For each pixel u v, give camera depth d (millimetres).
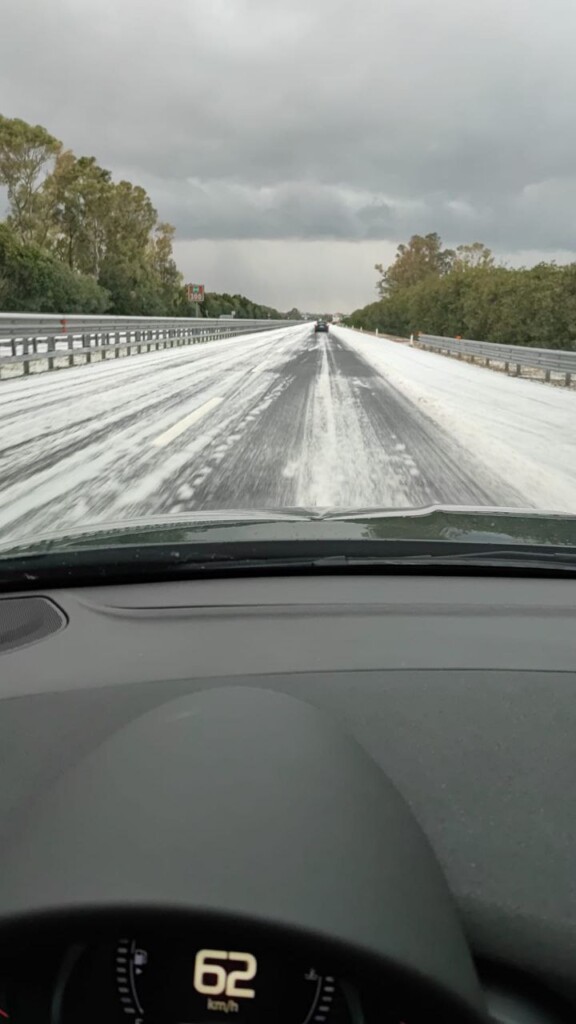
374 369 24156
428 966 944
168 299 96750
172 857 1014
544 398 16922
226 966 948
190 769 1208
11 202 65375
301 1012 949
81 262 74375
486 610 2170
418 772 1434
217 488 6922
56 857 1031
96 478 7293
